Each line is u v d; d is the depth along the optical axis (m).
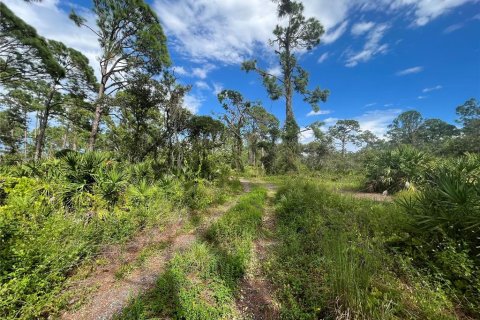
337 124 42.31
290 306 2.62
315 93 23.53
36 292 2.44
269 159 23.25
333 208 5.57
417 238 3.31
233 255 3.67
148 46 15.52
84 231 3.63
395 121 55.09
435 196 3.62
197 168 11.72
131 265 3.52
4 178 3.88
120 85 15.91
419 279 2.64
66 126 30.84
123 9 15.04
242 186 13.02
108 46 16.22
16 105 24.67
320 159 25.92
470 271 2.47
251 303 2.76
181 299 2.62
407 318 2.15
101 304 2.65
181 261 3.53
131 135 14.49
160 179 8.20
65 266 2.95
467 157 7.05
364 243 3.42
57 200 4.36
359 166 20.22
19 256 2.53
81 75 17.78
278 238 4.65
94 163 6.09
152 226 5.08
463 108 37.38
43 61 12.83
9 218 2.72
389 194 9.02
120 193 5.65
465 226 3.00
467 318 2.22
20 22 11.21
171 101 12.50
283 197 7.30
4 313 2.23
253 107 26.94
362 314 2.17
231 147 22.80
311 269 3.16
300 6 21.64
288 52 23.56
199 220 5.82
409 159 9.06
